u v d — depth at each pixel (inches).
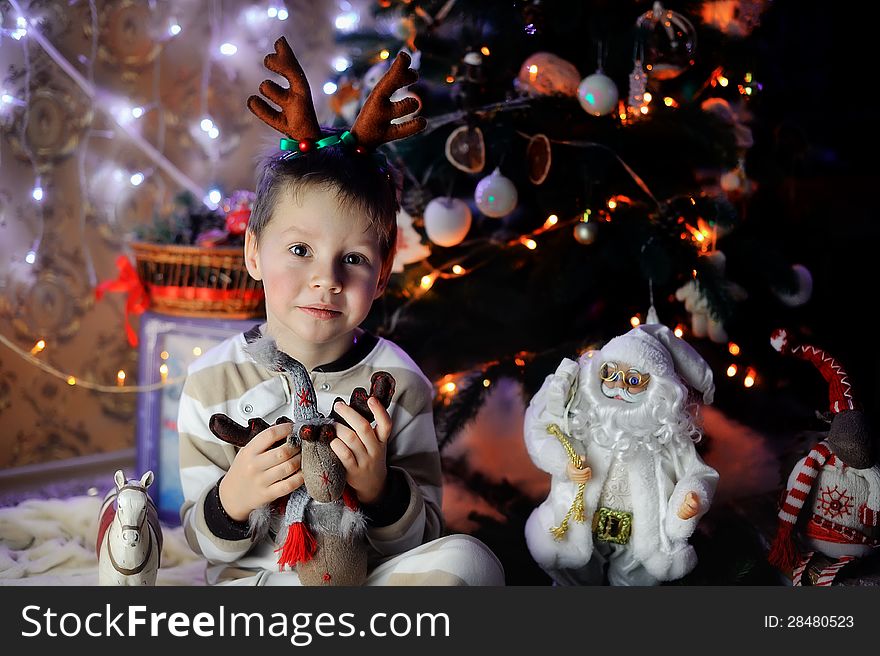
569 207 77.7
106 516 54.9
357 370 55.7
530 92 76.5
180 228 82.8
